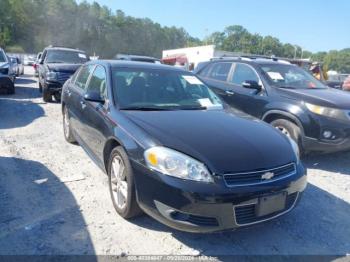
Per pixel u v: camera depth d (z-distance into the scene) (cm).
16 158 525
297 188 334
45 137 656
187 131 338
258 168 309
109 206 388
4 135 654
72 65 1093
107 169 402
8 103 996
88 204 391
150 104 413
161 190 301
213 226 296
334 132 532
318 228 371
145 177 314
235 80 695
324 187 483
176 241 331
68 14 9956
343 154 639
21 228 336
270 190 307
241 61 702
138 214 353
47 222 350
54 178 458
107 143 386
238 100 658
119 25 11206
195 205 289
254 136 352
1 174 461
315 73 1712
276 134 375
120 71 456
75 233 334
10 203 384
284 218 387
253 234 352
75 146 604
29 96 1182
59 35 9644
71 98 559
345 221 391
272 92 608
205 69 790
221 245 329
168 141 317
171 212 298
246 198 297
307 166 570
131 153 332
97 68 506
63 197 405
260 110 612
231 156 309
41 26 9319
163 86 453
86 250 310
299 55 11100
